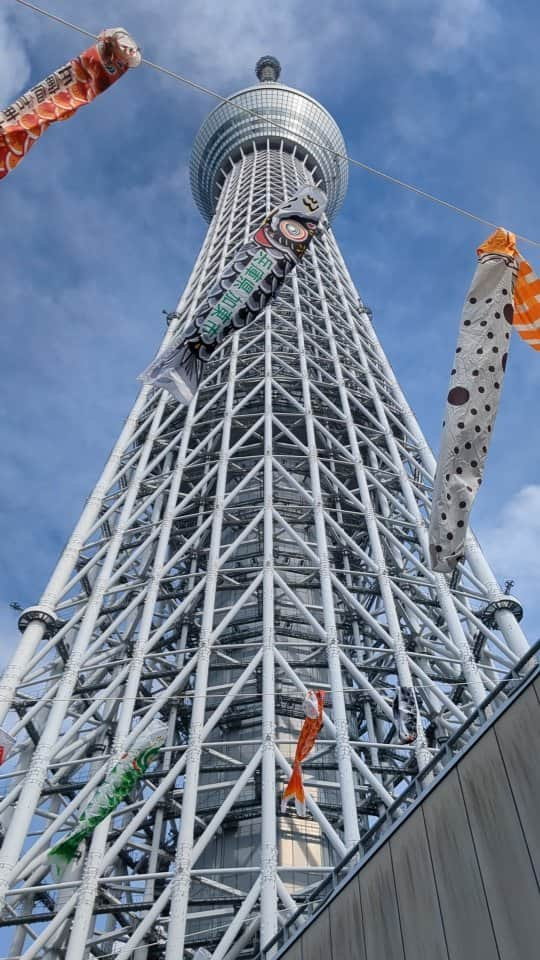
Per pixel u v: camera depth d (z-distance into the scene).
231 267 25.20
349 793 36.53
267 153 122.81
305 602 53.31
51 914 35.22
